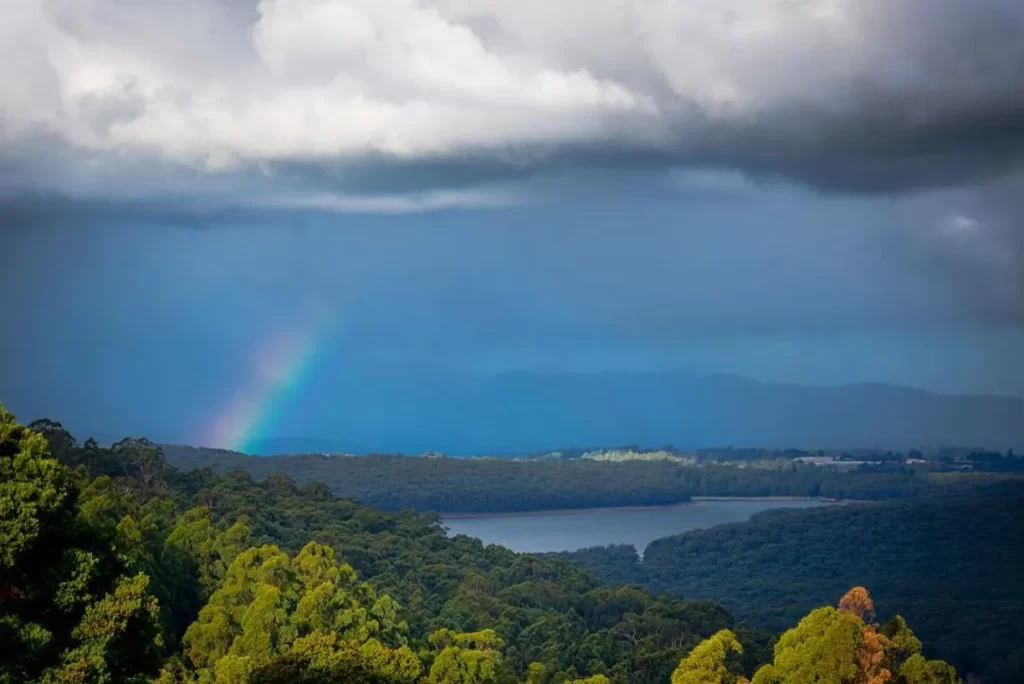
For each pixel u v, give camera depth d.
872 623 107.88
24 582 57.34
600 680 118.38
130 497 167.75
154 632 62.69
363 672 81.56
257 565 127.44
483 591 192.50
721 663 101.56
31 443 59.38
